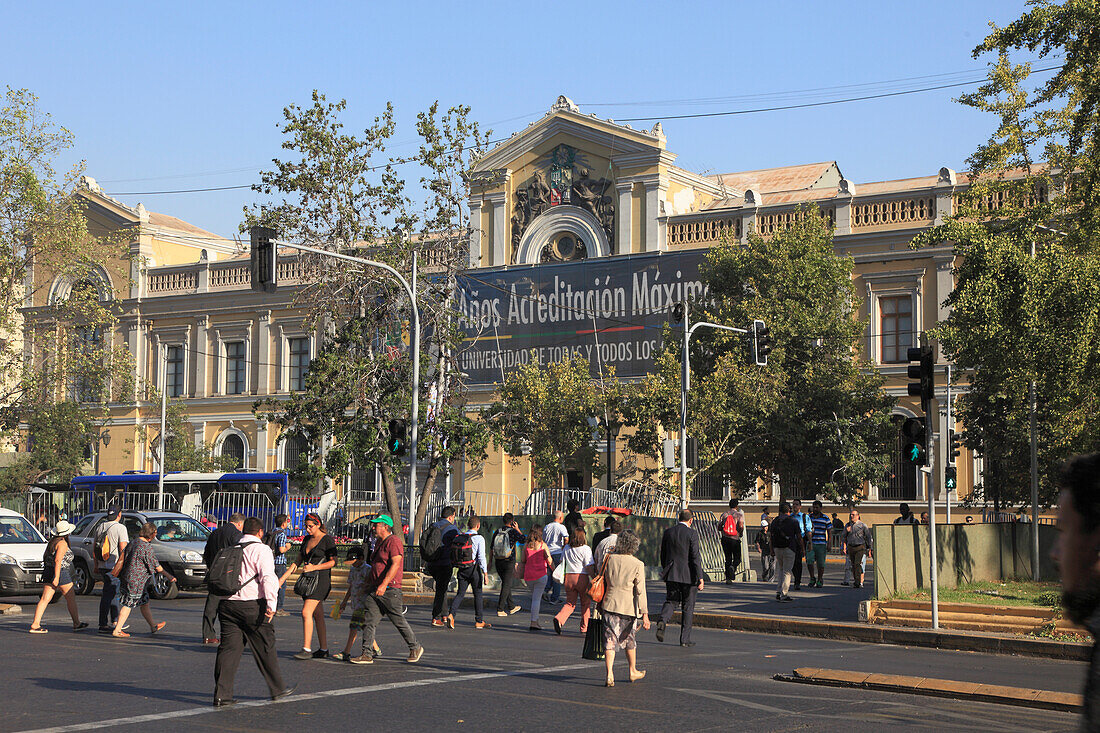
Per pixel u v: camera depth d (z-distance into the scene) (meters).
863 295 47.81
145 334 65.31
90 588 28.92
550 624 21.44
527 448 52.00
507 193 55.56
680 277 50.34
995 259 23.73
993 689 12.68
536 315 53.75
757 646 17.94
